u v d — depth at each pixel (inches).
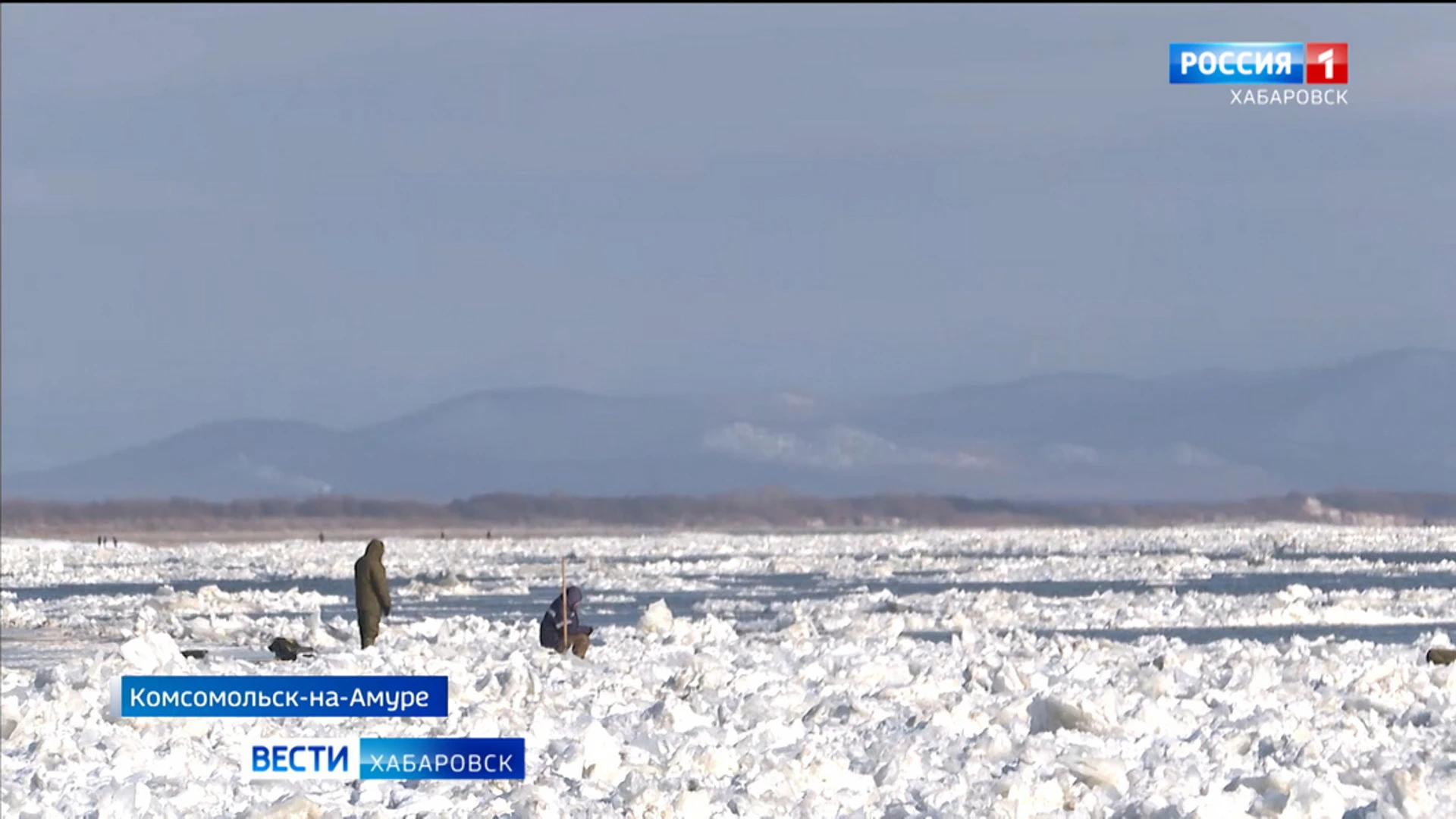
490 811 1846.7
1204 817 1654.8
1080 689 2650.1
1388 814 1672.0
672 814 1804.9
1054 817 1718.8
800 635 4458.7
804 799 1855.3
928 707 2603.3
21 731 2460.6
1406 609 5487.2
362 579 3814.0
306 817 1839.3
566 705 2763.3
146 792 1929.1
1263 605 5541.3
